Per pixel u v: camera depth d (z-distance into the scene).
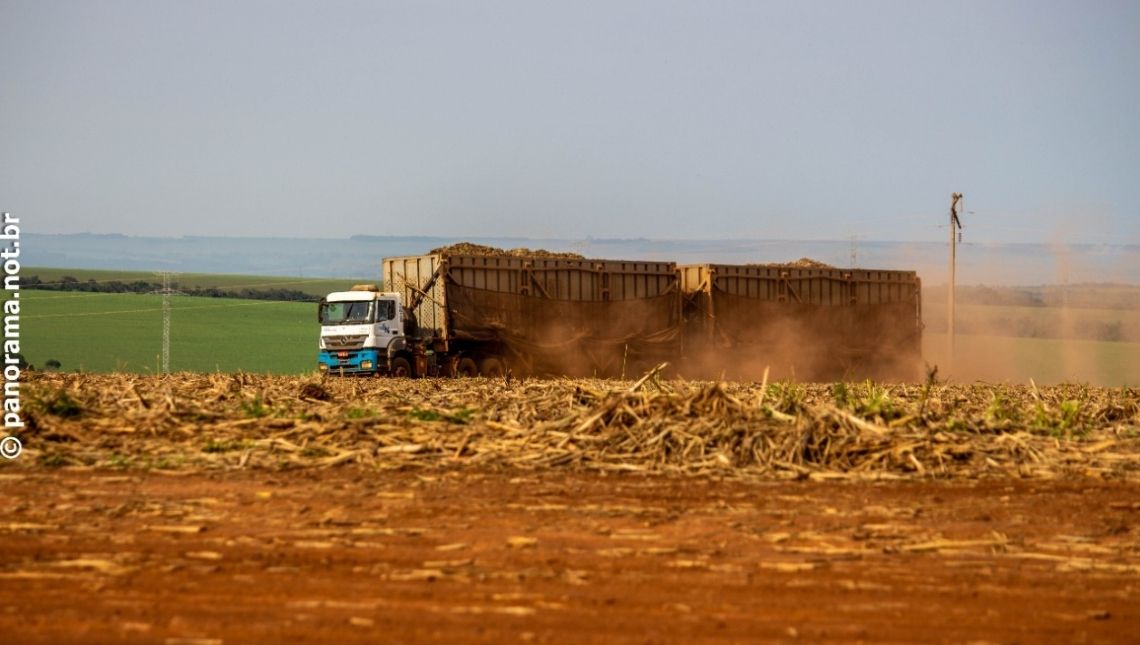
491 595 35.03
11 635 30.81
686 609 33.78
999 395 89.00
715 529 44.91
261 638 30.70
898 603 34.94
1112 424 77.31
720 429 61.22
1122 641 31.53
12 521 45.53
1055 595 36.09
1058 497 52.69
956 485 55.34
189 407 74.94
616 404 64.88
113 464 58.62
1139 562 40.41
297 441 64.00
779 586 36.66
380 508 48.41
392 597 34.78
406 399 86.81
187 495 51.19
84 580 36.59
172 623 31.89
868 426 62.12
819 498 51.47
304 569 38.09
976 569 39.16
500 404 81.12
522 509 48.31
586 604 34.22
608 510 47.94
